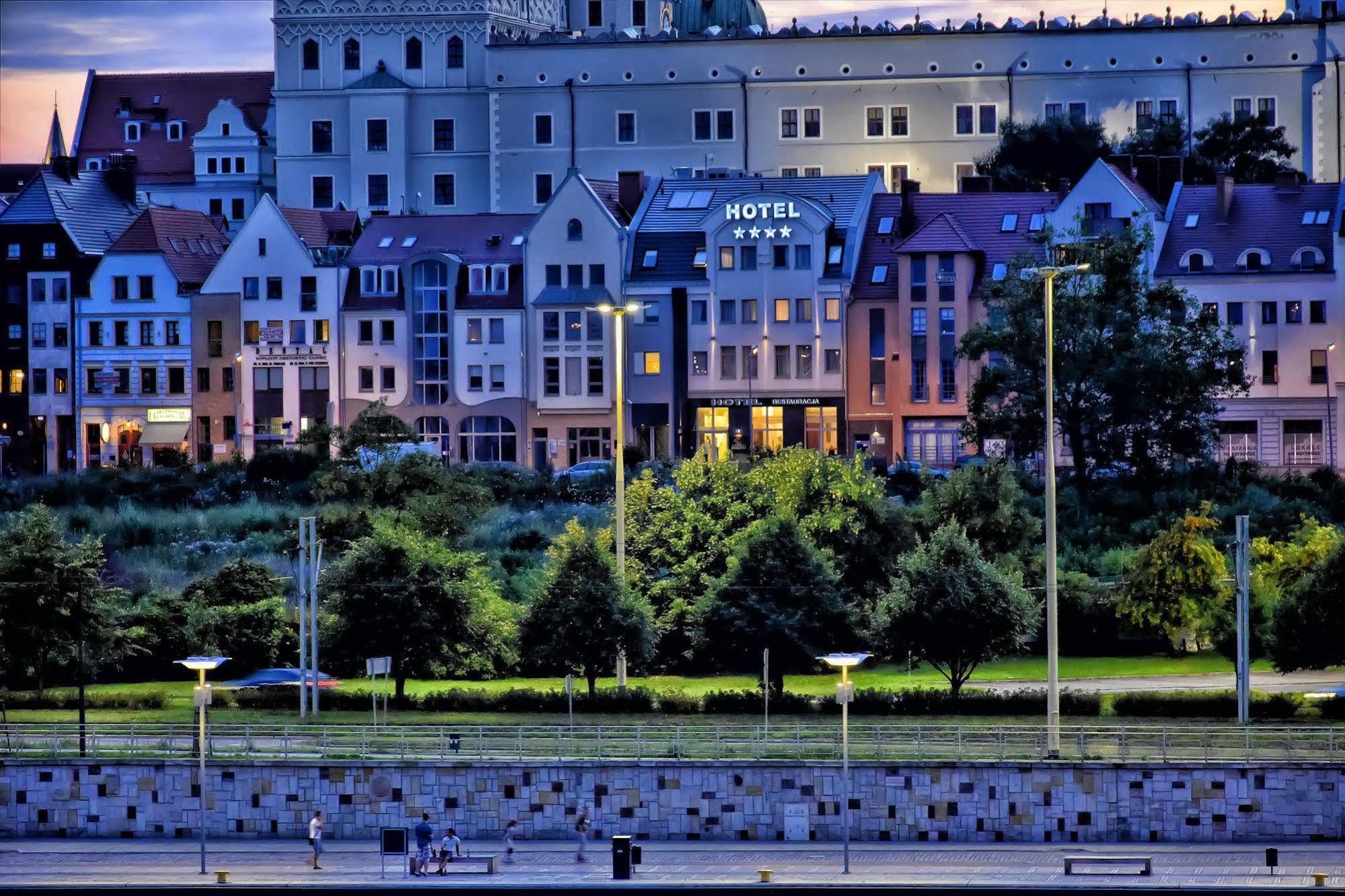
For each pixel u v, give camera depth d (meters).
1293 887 187.12
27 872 199.00
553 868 198.62
